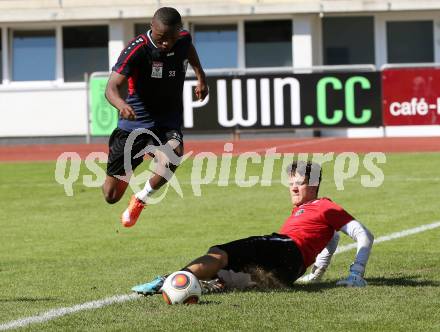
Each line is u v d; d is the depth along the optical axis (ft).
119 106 65.77
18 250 85.25
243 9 219.41
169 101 70.13
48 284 67.41
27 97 220.43
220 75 187.73
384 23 222.28
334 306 55.98
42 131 220.23
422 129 197.57
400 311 54.54
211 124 188.24
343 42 223.92
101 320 53.83
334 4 217.36
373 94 185.06
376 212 102.22
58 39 228.22
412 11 220.84
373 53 223.51
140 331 50.75
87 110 196.24
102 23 226.99
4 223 102.17
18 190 129.59
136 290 60.23
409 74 183.93
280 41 224.53
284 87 187.11
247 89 187.52
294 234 61.62
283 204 110.52
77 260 78.84
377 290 60.80
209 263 58.95
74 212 109.19
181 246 85.10
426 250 79.30
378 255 76.79
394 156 158.51
